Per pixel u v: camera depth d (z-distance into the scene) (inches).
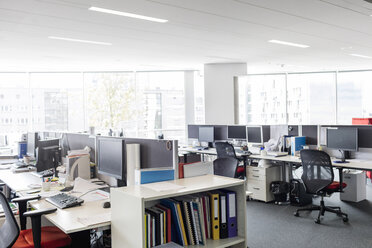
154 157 98.4
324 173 148.9
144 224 68.1
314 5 143.2
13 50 217.0
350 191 188.5
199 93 338.0
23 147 207.2
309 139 201.0
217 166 131.2
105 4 133.7
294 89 376.5
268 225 149.6
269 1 136.6
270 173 192.2
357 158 179.6
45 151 143.2
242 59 283.1
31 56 238.1
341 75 374.9
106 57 252.1
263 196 190.2
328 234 136.9
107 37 190.5
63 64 275.9
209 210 82.7
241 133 237.9
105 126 329.1
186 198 81.4
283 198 187.2
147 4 135.6
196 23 167.3
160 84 339.0
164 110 338.6
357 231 140.0
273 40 211.3
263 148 212.8
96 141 133.3
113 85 331.6
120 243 74.5
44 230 94.0
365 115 360.2
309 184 155.1
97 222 76.4
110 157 110.8
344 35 200.7
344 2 139.9
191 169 94.1
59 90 319.0
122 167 103.6
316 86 374.3
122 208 73.6
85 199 97.9
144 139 102.8
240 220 84.8
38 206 92.3
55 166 148.3
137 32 181.6
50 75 317.4
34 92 313.7
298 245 125.7
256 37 201.8
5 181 135.3
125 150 104.6
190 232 78.0
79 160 126.3
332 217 159.8
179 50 235.1
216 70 301.9
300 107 368.5
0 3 129.9
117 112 332.2
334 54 266.7
